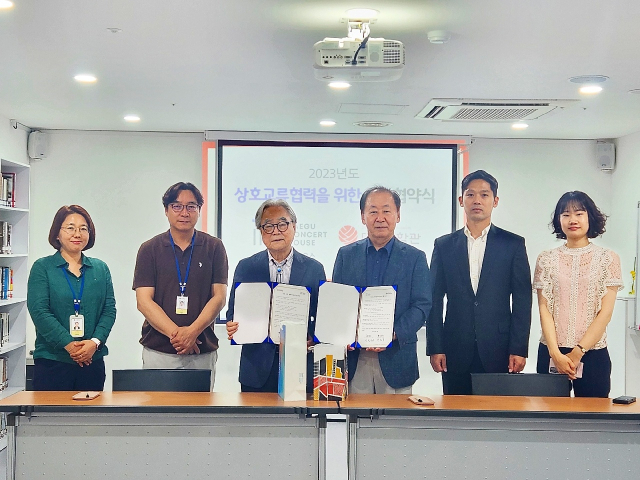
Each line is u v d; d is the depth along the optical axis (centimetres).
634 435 328
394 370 498
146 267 567
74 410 323
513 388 391
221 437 326
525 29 350
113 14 330
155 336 562
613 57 400
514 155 704
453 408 330
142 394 362
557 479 327
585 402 355
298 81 464
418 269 514
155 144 681
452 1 310
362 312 438
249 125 642
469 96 507
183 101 532
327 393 348
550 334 477
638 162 657
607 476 328
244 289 438
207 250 576
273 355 466
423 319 506
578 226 482
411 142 689
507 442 327
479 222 559
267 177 685
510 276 556
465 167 695
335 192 688
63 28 352
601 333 468
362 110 566
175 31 356
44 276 527
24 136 653
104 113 584
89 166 675
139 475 325
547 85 471
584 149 705
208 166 683
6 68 434
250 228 684
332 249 689
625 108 544
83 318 529
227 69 434
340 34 362
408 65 421
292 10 324
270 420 327
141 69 435
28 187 571
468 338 557
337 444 584
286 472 326
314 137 685
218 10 324
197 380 395
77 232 534
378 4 316
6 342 558
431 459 327
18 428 326
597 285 476
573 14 326
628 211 673
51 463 324
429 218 693
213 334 580
